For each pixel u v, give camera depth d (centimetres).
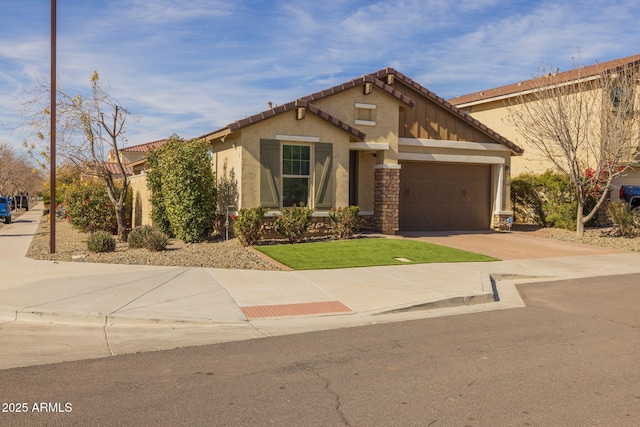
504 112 2761
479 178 2111
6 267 1257
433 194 2036
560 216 2097
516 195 2311
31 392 536
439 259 1378
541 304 969
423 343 711
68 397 523
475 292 1002
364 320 845
